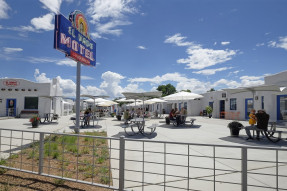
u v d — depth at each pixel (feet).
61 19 27.73
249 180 13.07
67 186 11.78
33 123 44.29
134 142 26.21
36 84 82.58
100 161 16.28
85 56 35.63
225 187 11.87
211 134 33.76
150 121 64.34
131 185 12.23
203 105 94.53
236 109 68.18
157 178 13.35
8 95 82.02
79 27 33.47
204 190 11.42
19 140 26.50
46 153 18.34
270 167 15.69
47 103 82.38
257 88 34.14
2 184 12.00
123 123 56.08
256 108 56.90
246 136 31.53
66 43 29.14
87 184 11.41
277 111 50.01
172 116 49.62
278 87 32.45
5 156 17.92
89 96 57.62
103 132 35.37
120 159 10.84
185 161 17.38
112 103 67.77
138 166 15.93
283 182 12.73
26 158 17.52
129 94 44.52
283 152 20.56
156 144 24.71
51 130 39.58
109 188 10.88
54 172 14.01
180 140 28.02
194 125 49.32
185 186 12.01
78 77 33.55
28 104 82.53
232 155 19.42
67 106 122.42
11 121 61.41
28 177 13.12
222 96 76.28
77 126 32.32
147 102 73.92
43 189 11.32
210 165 16.28
